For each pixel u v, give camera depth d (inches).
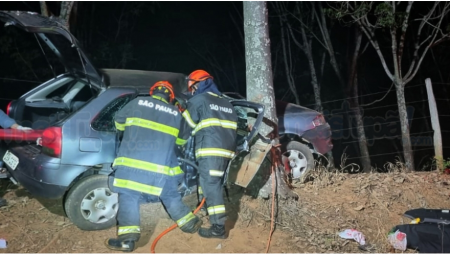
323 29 570.3
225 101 184.5
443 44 652.7
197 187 195.6
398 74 417.4
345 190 243.0
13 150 197.3
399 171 280.2
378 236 211.0
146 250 179.6
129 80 204.7
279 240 195.3
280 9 621.3
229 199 214.2
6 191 224.4
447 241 196.7
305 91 708.0
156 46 701.3
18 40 490.9
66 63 221.6
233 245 187.6
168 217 200.1
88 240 183.9
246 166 198.2
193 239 187.6
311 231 203.6
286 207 214.1
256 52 216.5
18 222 196.1
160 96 175.6
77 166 180.9
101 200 187.6
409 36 676.1
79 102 233.3
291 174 249.6
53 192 179.6
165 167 170.9
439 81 703.7
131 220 170.9
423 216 216.7
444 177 269.6
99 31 639.1
